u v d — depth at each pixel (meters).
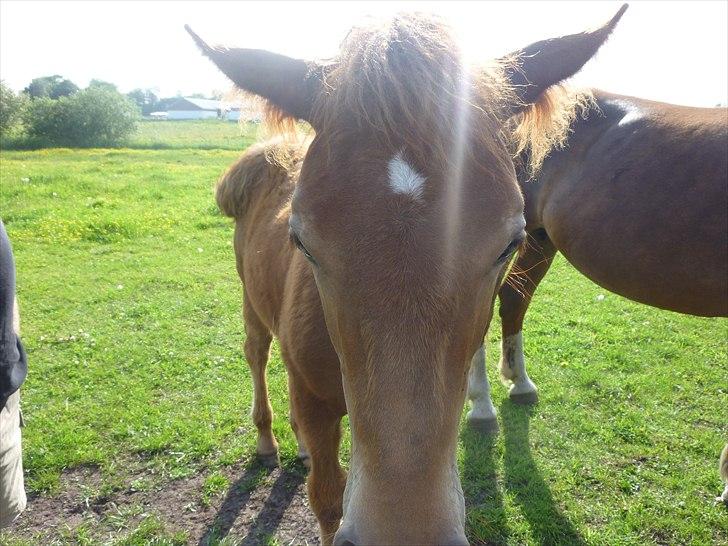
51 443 3.32
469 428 3.50
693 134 2.64
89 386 4.01
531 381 3.98
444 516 1.21
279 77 1.64
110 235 8.24
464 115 1.30
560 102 1.89
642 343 4.67
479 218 1.25
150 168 17.66
